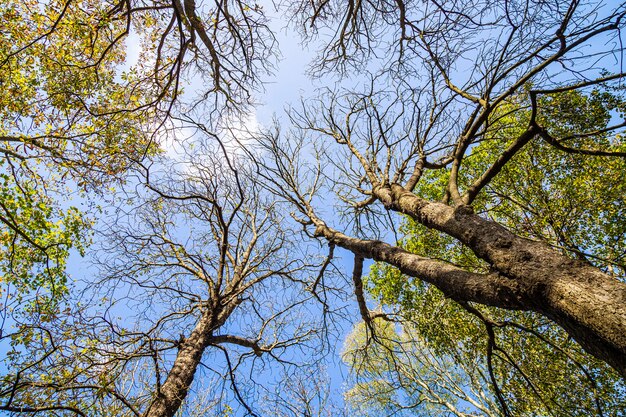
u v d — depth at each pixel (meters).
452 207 3.85
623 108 6.52
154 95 6.39
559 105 6.59
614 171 7.14
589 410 6.51
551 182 7.97
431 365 10.83
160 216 7.91
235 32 6.04
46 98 6.20
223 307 7.60
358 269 6.26
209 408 6.41
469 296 3.06
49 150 6.60
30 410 3.86
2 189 5.68
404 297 8.80
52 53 6.32
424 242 9.14
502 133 7.70
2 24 6.12
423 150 6.16
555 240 7.58
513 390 7.18
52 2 6.08
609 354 1.85
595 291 2.03
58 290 5.57
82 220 6.96
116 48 7.15
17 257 6.31
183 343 6.52
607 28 3.04
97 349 5.08
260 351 7.55
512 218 8.13
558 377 6.93
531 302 2.44
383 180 5.85
